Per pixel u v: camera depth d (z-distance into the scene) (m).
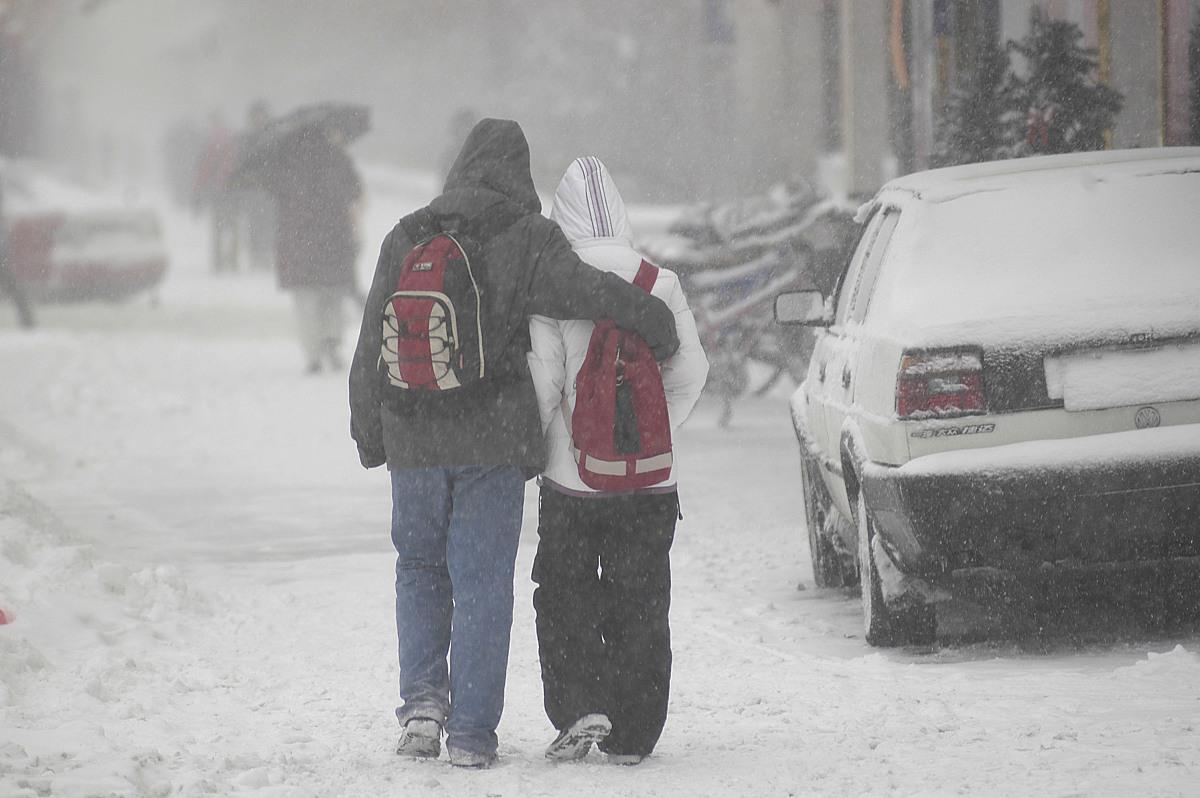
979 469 23.53
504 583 19.00
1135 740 18.86
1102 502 23.53
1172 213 25.64
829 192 60.22
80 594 27.39
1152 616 27.66
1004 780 17.50
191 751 19.39
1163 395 23.86
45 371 72.75
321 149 72.00
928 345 24.08
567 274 18.52
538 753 19.89
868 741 19.61
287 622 28.66
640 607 19.03
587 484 18.58
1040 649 25.70
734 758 19.17
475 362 18.48
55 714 21.22
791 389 65.88
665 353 18.86
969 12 50.78
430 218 19.02
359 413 19.62
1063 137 43.56
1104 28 49.00
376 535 38.16
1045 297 24.50
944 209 26.16
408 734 19.08
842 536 30.66
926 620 25.77
